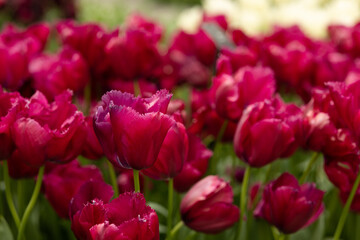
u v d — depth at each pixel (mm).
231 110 1001
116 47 1128
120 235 762
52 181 918
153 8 8312
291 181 923
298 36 1377
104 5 4418
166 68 1382
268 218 932
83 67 1097
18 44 1138
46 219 1161
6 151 868
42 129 849
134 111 788
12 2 3586
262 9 2080
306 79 1196
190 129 1022
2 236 985
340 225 957
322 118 943
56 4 3672
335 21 2084
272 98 964
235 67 1202
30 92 1117
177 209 1056
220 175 1251
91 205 782
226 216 911
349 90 905
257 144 918
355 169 945
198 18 2014
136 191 829
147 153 802
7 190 913
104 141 807
